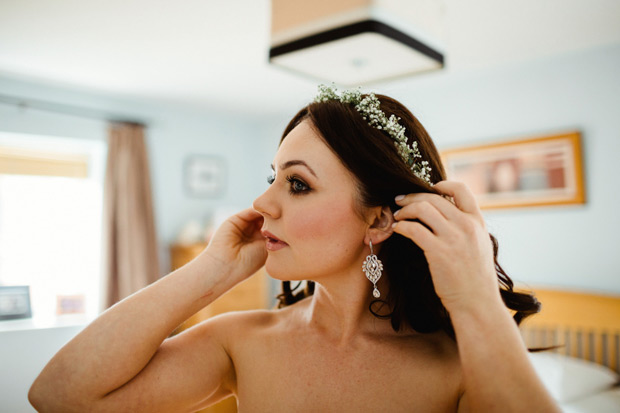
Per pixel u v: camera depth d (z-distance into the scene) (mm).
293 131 759
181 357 776
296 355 741
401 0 1341
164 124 4332
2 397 1677
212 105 4258
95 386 673
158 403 737
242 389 763
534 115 3092
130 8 2324
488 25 2506
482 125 3330
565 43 2781
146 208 4008
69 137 3709
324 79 1696
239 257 844
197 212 4547
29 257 3682
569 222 2951
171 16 2414
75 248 3887
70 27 2547
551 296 2936
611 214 2795
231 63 3148
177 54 2971
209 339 820
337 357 719
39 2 2266
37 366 1767
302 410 689
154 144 4258
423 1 1424
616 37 2689
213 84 3623
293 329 788
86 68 3230
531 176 3084
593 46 2826
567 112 2959
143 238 3938
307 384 704
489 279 618
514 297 810
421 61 1495
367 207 711
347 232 710
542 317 2955
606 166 2814
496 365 567
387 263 770
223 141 4781
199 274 791
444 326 744
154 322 721
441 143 3535
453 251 617
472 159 3352
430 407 664
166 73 3348
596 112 2850
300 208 706
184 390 761
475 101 3367
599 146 2840
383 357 706
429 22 1449
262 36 2680
